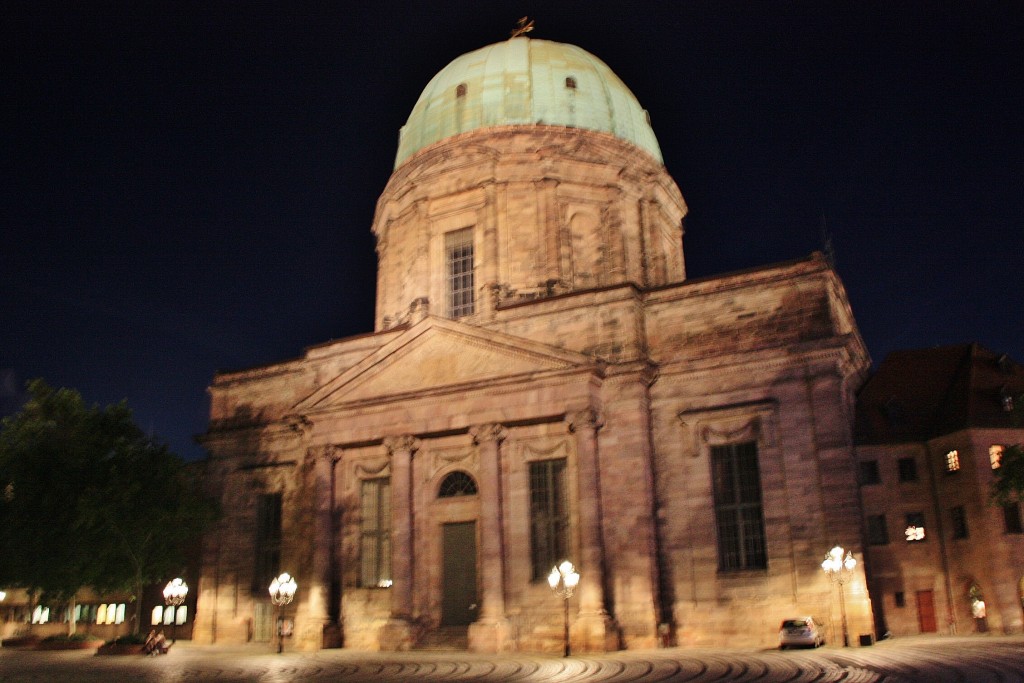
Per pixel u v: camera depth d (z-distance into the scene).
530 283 48.03
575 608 37.75
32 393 48.94
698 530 37.72
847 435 36.38
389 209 54.59
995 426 41.19
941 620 40.53
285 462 48.84
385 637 40.03
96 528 44.84
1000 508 39.75
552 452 39.91
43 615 60.78
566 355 39.12
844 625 33.16
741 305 39.56
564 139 50.22
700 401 38.97
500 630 37.66
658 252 51.16
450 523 41.81
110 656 39.94
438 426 41.59
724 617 36.53
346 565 43.66
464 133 51.00
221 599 48.69
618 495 38.09
